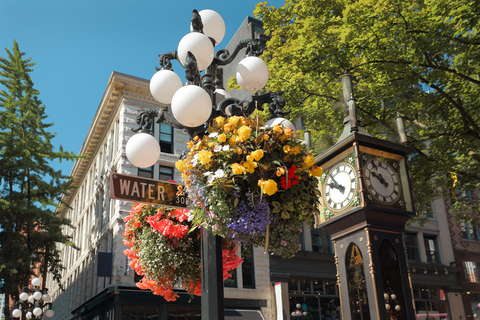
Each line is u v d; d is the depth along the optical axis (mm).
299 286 21531
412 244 25359
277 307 20531
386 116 11109
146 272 4191
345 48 10812
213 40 4402
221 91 4535
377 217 3844
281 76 11656
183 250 4051
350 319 3785
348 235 3973
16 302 18875
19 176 23922
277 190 3086
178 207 3703
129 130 22578
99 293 21000
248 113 3932
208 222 3080
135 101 23422
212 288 3180
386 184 4035
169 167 22359
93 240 26656
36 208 23125
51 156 24219
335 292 22281
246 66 3863
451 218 27203
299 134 11953
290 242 3256
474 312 25578
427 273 24844
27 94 24969
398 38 9875
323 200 4312
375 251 3709
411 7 8906
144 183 3604
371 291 3566
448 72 10398
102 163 27844
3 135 24156
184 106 3328
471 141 10531
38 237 23656
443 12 9039
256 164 2994
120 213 20609
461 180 11406
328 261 22547
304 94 11922
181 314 19578
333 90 11461
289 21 12648
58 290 39938
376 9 9797
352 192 3955
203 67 3777
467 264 26594
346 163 4102
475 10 8555
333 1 11555
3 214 22453
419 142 10789
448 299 25125
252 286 20859
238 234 3137
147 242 4141
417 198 11344
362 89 11188
